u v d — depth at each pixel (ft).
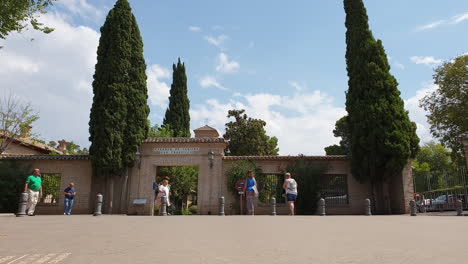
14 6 41.29
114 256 15.44
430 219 39.86
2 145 84.38
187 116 150.61
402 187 69.31
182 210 116.16
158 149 77.77
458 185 69.26
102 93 77.10
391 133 68.03
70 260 14.53
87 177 75.77
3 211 69.62
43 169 76.28
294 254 15.81
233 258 14.88
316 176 73.41
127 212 74.64
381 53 75.82
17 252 16.58
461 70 105.70
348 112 76.23
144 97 80.89
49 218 44.73
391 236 22.50
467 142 65.26
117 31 79.61
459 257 14.78
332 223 33.73
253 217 46.32
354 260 14.29
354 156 72.13
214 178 75.15
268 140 166.30
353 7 80.48
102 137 73.77
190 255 15.66
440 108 112.68
